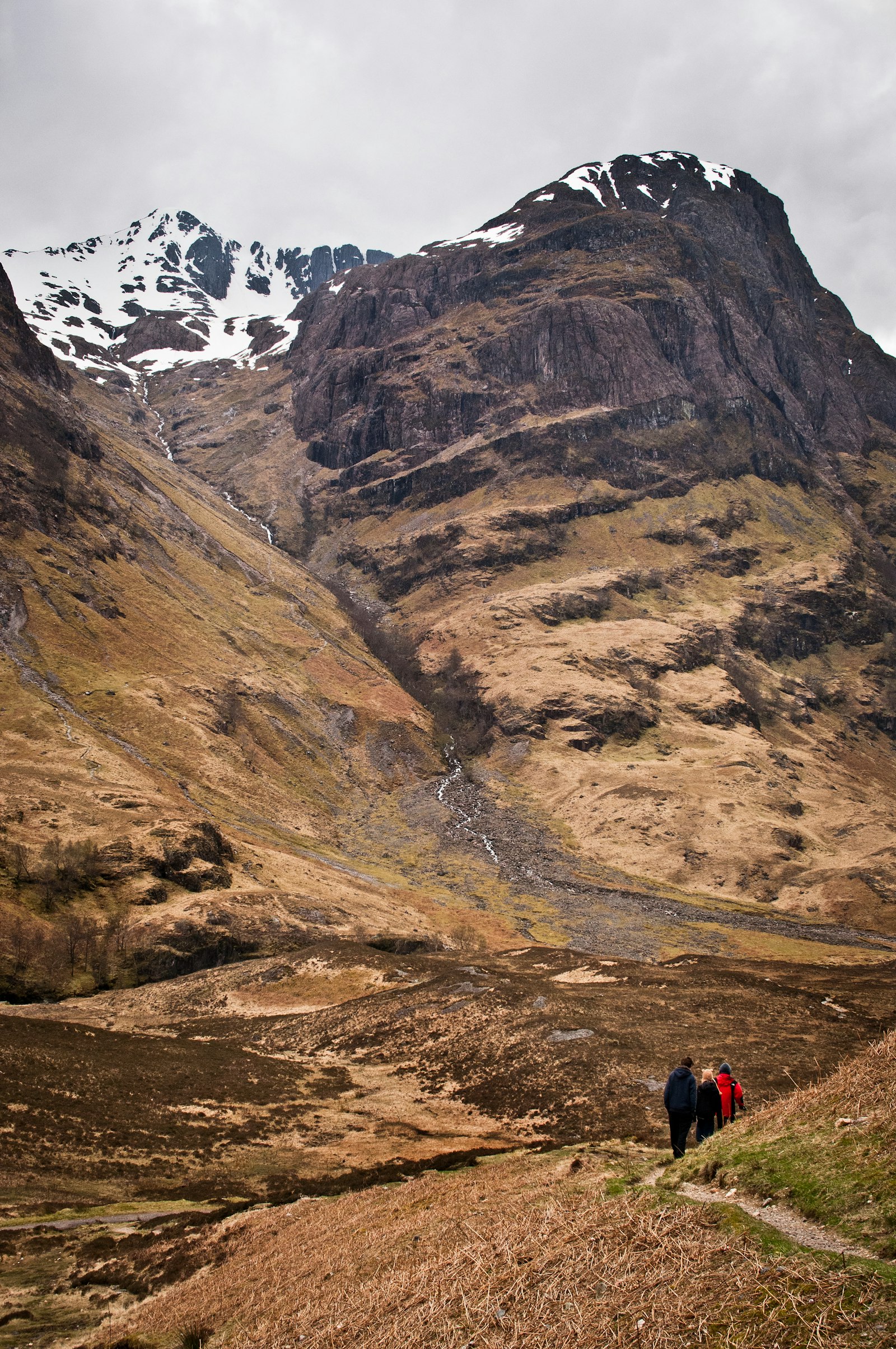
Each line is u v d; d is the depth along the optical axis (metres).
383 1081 68.56
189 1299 26.41
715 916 190.88
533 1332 14.37
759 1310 12.43
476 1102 61.44
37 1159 44.88
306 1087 66.12
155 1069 63.22
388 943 137.88
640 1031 70.06
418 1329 16.16
